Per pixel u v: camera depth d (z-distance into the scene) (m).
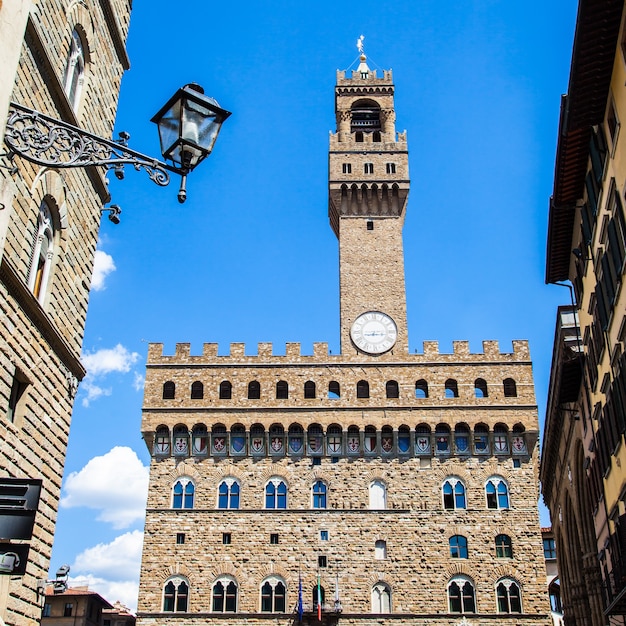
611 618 46.22
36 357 25.80
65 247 28.55
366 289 82.44
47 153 25.61
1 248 15.31
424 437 74.69
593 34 30.09
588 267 41.94
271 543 70.50
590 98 33.53
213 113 15.41
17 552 14.95
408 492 72.25
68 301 29.14
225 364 77.25
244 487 72.75
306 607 67.50
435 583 68.81
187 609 68.19
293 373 76.88
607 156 33.81
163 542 70.62
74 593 97.19
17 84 23.73
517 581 68.94
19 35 14.92
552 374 55.75
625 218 31.22
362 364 77.19
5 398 23.47
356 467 73.44
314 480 73.06
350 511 71.50
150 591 68.81
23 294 24.11
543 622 67.19
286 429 74.38
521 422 74.31
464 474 73.00
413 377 76.69
